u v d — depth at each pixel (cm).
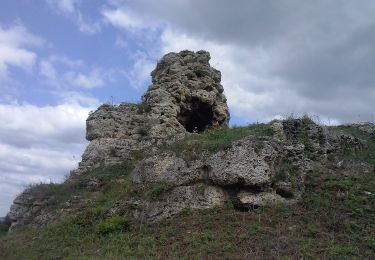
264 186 1780
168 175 1948
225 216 1708
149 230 1727
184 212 1780
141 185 1995
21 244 1947
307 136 2053
